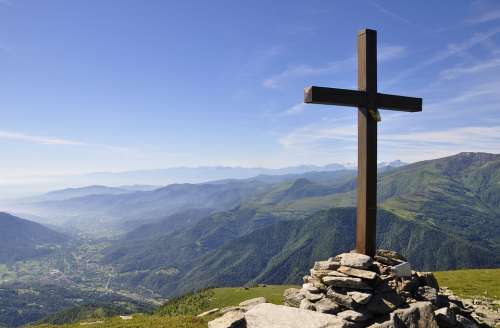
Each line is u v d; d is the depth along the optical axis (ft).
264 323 41.47
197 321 80.74
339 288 45.50
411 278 48.11
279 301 145.59
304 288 49.49
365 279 44.55
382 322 41.83
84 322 104.42
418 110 55.16
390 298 44.50
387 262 49.34
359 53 52.54
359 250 51.42
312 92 48.65
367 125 51.21
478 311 64.75
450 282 191.31
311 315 41.75
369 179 51.08
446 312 44.50
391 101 52.85
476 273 238.07
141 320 90.63
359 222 51.65
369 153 51.24
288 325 40.42
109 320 101.40
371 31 51.83
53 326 102.17
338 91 49.75
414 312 42.70
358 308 43.11
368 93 51.37
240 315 43.96
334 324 39.93
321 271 48.44
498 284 174.50
